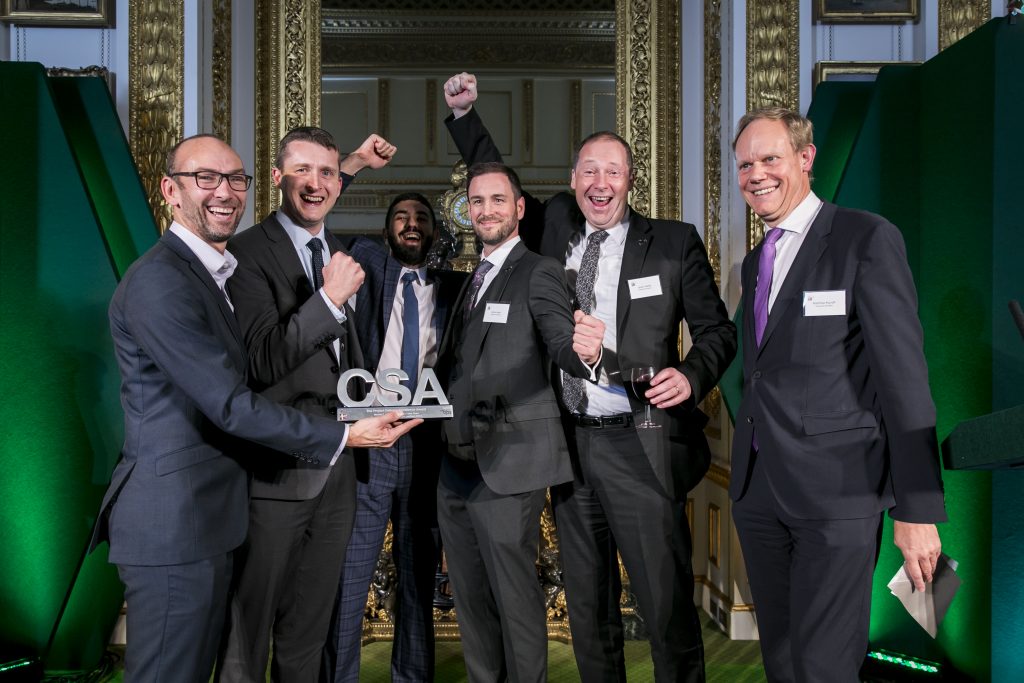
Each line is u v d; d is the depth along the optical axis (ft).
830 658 6.15
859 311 6.15
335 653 8.55
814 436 6.27
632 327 7.86
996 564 8.59
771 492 6.53
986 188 8.76
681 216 13.43
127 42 11.21
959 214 9.32
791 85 11.07
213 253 6.63
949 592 6.05
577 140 15.42
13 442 9.78
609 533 8.23
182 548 6.00
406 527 9.13
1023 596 8.49
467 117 9.45
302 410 7.22
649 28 13.56
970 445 5.38
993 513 8.60
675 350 8.05
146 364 6.17
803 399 6.34
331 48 15.35
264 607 7.15
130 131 11.08
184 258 6.34
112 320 6.28
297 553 7.33
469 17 15.33
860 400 6.27
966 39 9.17
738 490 6.91
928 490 5.77
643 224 8.26
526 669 7.52
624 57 13.56
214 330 6.31
